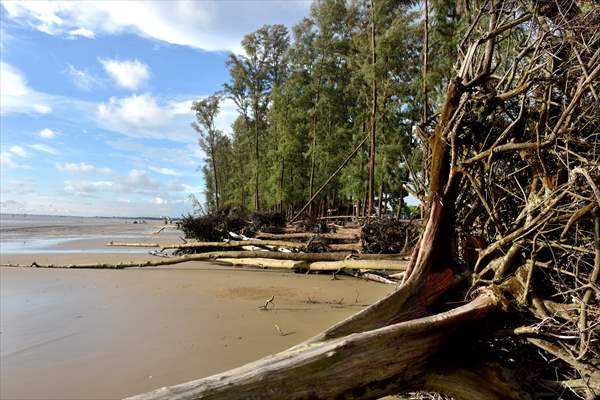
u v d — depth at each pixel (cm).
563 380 218
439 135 281
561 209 221
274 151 2950
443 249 272
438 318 217
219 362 343
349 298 602
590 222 227
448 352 222
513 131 277
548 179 245
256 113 3312
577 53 226
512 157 286
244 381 169
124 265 949
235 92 3275
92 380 311
